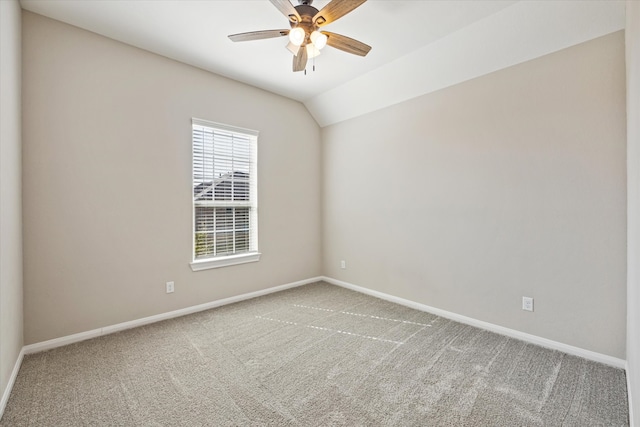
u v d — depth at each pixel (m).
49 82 2.33
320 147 4.49
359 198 3.93
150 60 2.85
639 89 1.31
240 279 3.58
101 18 2.35
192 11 2.27
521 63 2.46
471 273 2.82
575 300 2.22
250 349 2.37
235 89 3.49
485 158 2.70
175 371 2.05
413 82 3.14
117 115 2.66
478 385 1.88
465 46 2.60
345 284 4.14
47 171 2.33
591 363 2.11
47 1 2.15
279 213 3.98
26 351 2.25
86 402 1.72
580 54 2.17
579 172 2.19
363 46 2.28
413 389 1.85
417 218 3.27
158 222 2.92
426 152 3.17
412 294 3.34
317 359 2.21
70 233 2.44
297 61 2.44
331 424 1.56
